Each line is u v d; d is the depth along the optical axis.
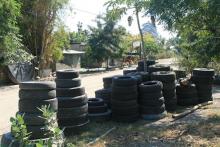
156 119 10.72
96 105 10.38
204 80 13.23
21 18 29.81
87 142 8.35
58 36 32.81
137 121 10.55
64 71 9.00
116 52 41.47
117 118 10.34
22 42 30.47
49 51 32.19
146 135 8.98
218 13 7.75
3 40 24.19
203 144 8.06
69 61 42.47
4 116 12.16
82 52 43.72
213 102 13.70
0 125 10.62
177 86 12.88
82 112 9.07
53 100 7.13
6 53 24.72
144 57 18.23
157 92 10.80
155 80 11.79
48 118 4.14
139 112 10.80
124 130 9.51
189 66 19.56
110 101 10.88
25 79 26.98
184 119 10.86
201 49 9.10
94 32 41.19
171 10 7.84
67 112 8.84
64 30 32.97
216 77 19.31
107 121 10.40
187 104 12.83
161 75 11.77
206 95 13.35
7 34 24.31
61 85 8.89
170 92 11.80
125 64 47.22
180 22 8.44
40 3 30.30
